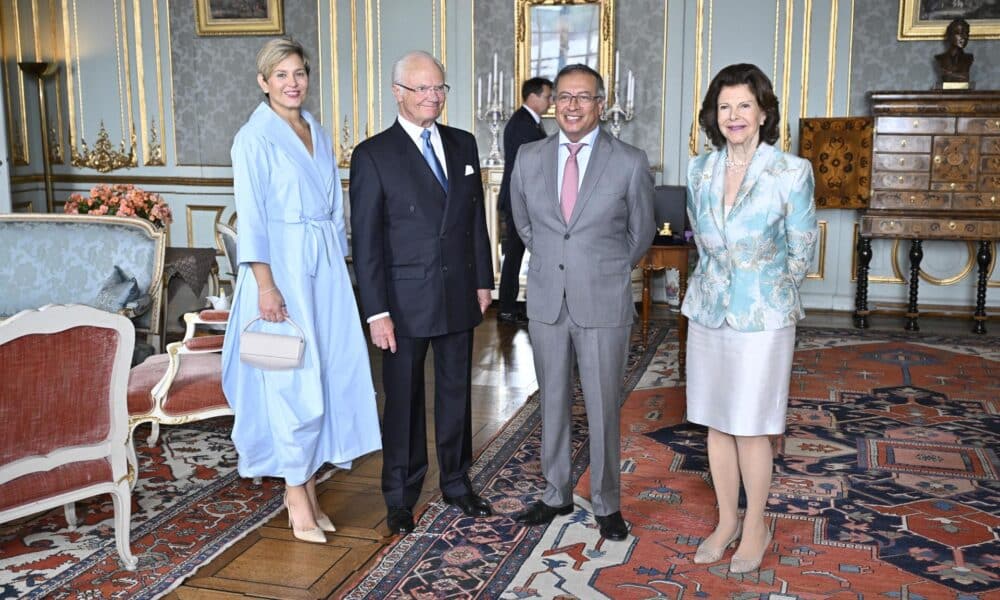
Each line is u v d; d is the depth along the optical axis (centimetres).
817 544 316
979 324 668
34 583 290
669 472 387
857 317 686
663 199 673
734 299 285
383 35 787
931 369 555
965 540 319
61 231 498
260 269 302
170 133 839
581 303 304
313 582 291
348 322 324
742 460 298
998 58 691
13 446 275
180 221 848
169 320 639
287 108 309
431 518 338
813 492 363
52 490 283
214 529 333
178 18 820
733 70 282
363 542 321
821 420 457
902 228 668
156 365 394
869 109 718
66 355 281
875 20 707
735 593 282
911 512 343
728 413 291
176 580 291
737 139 281
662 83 750
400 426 325
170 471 395
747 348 285
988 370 553
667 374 544
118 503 297
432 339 327
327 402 322
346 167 808
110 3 831
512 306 700
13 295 489
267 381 309
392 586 287
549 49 759
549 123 773
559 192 307
